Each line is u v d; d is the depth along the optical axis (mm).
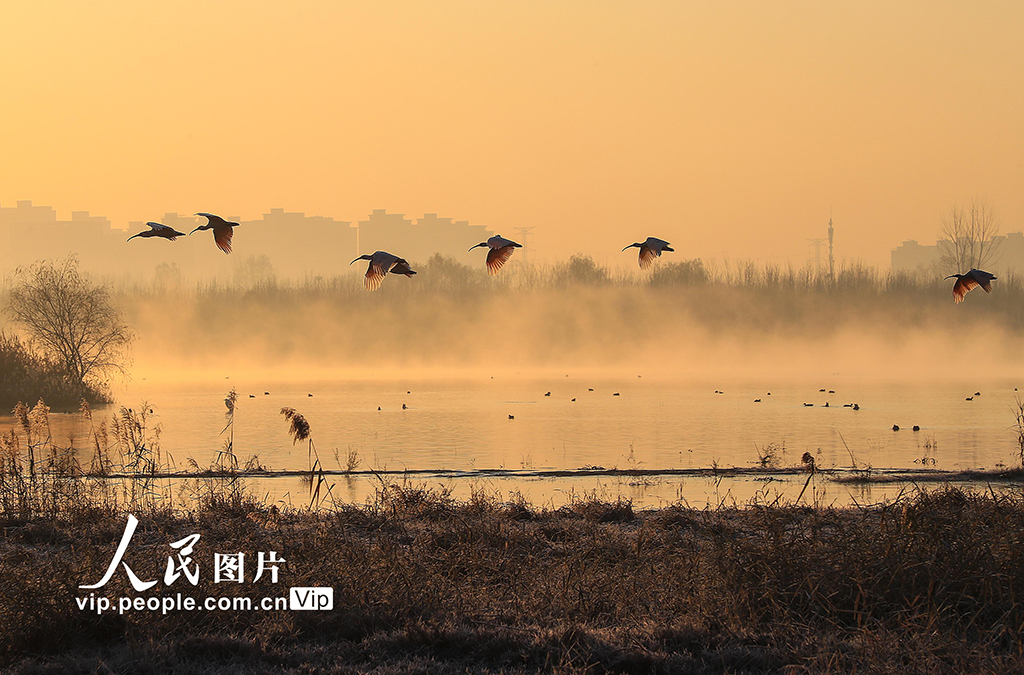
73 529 17875
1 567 13203
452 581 13492
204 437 39500
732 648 11062
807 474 27531
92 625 11586
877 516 17031
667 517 18875
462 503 21484
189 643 11250
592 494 23172
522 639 11406
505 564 14438
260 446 36406
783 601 12203
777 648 11008
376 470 29438
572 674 10398
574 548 15828
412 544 16141
